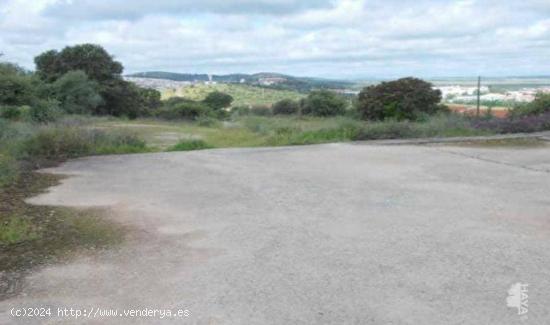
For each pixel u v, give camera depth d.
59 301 3.72
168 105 45.47
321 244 4.86
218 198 6.75
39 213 6.03
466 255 4.51
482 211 5.97
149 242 4.99
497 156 10.02
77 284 4.00
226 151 11.28
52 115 20.02
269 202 6.50
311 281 4.00
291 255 4.57
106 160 10.09
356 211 6.03
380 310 3.52
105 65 44.25
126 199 6.74
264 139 15.19
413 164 9.21
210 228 5.42
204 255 4.61
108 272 4.24
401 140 12.66
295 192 7.04
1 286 3.97
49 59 44.06
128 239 5.09
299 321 3.38
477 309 3.52
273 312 3.51
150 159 10.18
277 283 3.97
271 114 34.75
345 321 3.38
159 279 4.08
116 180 8.04
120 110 44.53
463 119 15.74
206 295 3.78
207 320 3.41
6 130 11.85
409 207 6.18
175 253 4.67
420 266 4.27
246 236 5.13
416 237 5.03
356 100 26.59
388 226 5.41
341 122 16.28
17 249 4.78
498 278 4.01
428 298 3.69
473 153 10.43
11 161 9.12
